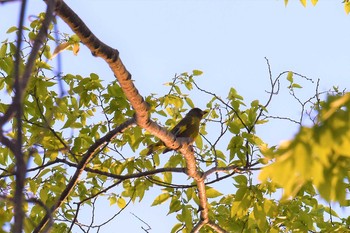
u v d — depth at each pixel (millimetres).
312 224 13016
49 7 4434
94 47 7605
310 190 12570
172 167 12953
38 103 11352
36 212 12469
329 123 4527
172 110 13781
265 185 12055
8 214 10578
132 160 13367
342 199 4672
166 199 13047
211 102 13484
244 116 12977
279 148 4613
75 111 12109
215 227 13117
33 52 4305
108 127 12984
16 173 3723
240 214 12125
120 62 8039
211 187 12445
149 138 13344
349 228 13289
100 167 13523
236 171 12188
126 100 12789
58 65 4512
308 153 4551
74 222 12047
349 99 4562
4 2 4875
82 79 12594
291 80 12438
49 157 12172
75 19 7160
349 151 4508
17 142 3797
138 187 13305
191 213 13289
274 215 12336
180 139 10781
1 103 11938
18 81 3906
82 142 13109
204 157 13430
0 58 12016
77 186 13469
